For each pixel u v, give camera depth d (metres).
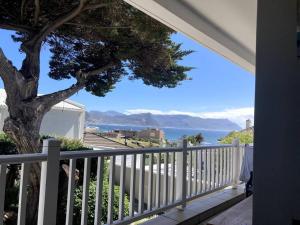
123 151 3.03
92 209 4.87
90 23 7.81
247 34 4.40
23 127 6.57
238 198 4.80
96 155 2.74
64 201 4.93
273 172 1.52
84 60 9.38
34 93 7.00
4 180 2.03
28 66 7.00
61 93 7.72
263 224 1.52
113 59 9.20
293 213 1.47
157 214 3.83
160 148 3.61
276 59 1.55
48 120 12.59
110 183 2.90
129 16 7.56
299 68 1.51
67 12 7.09
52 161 2.32
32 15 7.13
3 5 6.81
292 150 1.49
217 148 4.92
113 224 2.91
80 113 13.72
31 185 5.30
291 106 1.51
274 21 1.57
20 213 2.16
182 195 3.95
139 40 8.48
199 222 3.82
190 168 4.21
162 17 3.55
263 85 1.57
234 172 5.36
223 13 3.69
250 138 10.74
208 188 4.66
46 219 2.28
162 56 9.64
